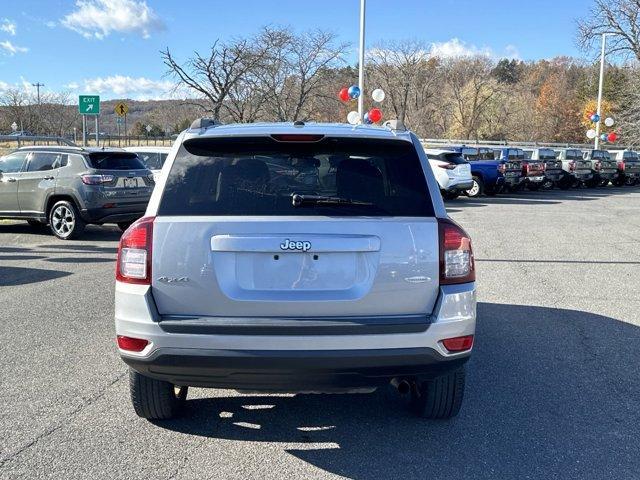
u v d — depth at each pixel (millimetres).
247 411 4137
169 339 3143
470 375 4836
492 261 10016
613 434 3830
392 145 3502
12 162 12406
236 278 3176
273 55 28453
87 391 4430
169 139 42969
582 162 29500
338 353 3119
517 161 24672
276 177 3352
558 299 7441
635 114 36062
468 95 68938
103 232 13312
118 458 3459
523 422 3992
